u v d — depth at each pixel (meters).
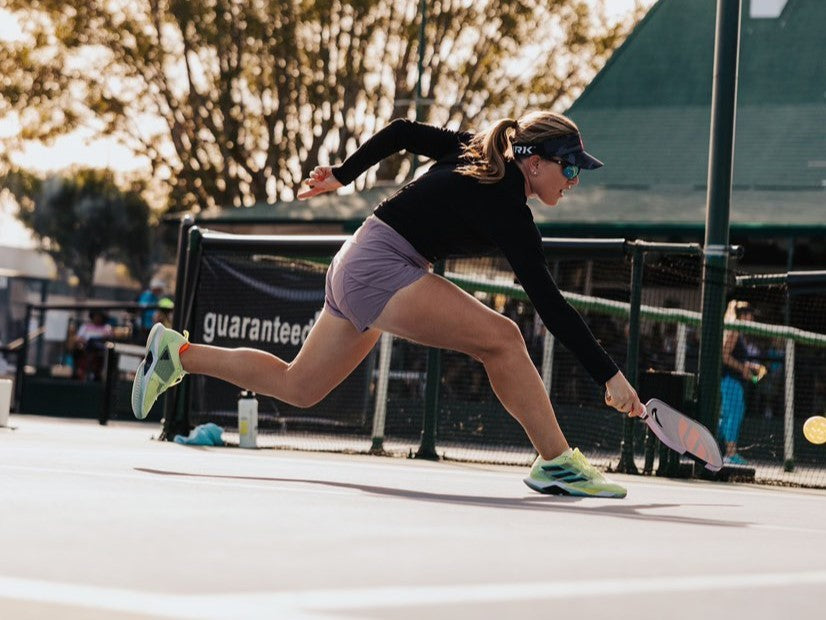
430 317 4.72
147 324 17.42
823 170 20.39
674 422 4.95
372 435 9.30
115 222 44.78
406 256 4.72
